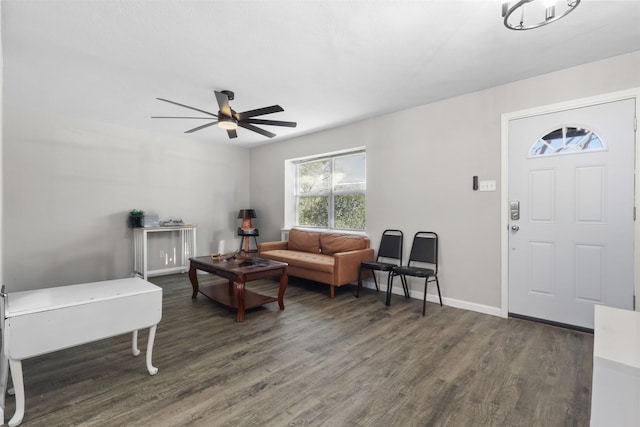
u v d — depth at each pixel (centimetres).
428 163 379
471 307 343
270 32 227
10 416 163
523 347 248
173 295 397
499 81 314
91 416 164
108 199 464
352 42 240
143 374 207
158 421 161
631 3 194
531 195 306
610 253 267
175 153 536
